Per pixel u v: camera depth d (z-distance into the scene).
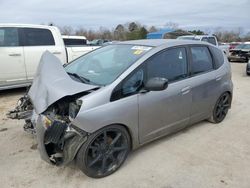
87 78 3.43
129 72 3.21
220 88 4.57
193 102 4.04
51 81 3.13
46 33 7.10
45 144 2.81
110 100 2.98
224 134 4.41
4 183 2.96
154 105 3.40
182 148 3.86
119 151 3.25
